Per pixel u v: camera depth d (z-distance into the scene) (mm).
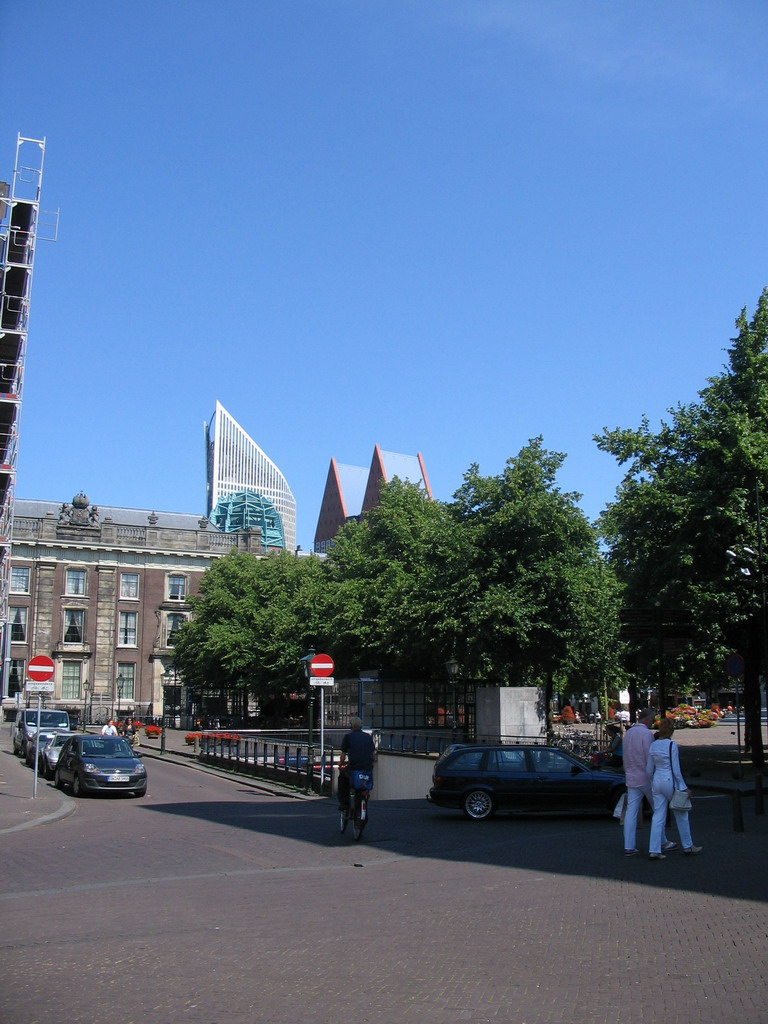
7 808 20984
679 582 28531
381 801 24625
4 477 46000
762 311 31016
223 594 66062
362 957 7848
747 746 36531
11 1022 6266
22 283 46375
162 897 10703
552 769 19344
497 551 34469
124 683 81188
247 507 121750
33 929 9016
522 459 35750
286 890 11109
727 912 9258
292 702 68688
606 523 35562
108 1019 6328
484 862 13062
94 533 81562
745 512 28391
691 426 30641
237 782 31578
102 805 23234
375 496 191250
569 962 7578
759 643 30562
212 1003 6652
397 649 39906
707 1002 6465
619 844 14414
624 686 46281
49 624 79188
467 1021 6172
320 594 53656
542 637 33844
